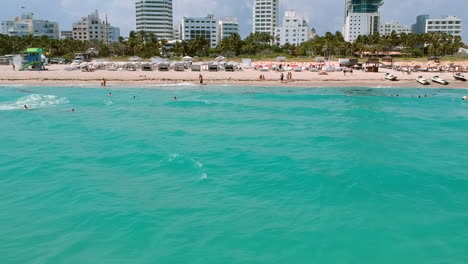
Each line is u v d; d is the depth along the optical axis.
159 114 42.78
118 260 14.14
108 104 49.34
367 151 28.06
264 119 40.03
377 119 40.12
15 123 37.56
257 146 29.33
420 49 149.00
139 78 76.69
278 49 164.75
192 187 20.95
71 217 17.42
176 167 24.19
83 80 74.69
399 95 58.12
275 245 15.12
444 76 80.19
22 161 25.50
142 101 51.91
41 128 35.41
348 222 17.00
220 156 26.61
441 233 16.08
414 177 22.66
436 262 14.05
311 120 39.53
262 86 68.31
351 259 14.24
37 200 19.28
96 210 18.08
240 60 136.62
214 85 69.56
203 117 41.09
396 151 28.12
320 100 53.38
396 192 20.39
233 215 17.61
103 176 22.69
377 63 89.94
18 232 16.12
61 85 69.25
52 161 25.50
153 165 24.61
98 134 33.03
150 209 18.20
